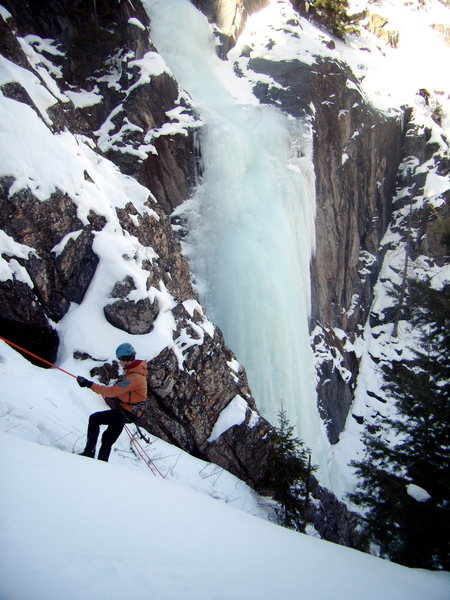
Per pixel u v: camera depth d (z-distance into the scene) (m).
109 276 9.04
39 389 6.95
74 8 15.15
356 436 18.78
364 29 29.36
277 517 10.16
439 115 27.34
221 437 9.97
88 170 9.92
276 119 18.25
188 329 10.04
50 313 8.40
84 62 15.23
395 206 24.88
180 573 2.59
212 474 9.20
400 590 4.05
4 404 6.21
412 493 10.48
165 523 3.31
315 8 25.64
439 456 10.91
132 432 8.02
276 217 16.72
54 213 8.70
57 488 3.22
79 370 8.04
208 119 16.78
